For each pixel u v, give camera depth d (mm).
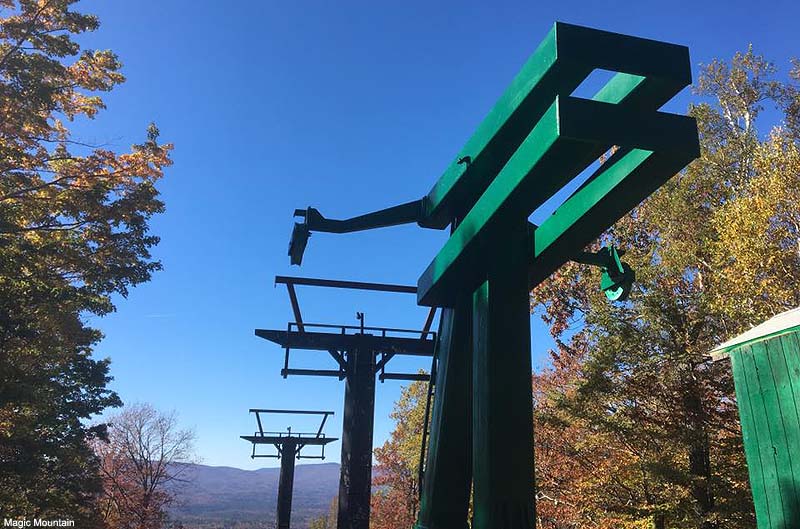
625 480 14117
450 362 4301
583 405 14539
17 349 17266
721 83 22719
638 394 13789
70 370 21516
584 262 4340
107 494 35812
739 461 12758
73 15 15195
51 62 14633
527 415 3383
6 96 13992
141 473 37469
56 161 15992
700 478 12398
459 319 4371
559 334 20500
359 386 9141
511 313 3564
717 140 20594
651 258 16766
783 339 5668
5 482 18234
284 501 17969
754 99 22172
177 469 38688
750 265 14055
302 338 9156
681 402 13359
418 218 4922
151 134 16344
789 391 5535
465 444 4207
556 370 20688
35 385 17250
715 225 15789
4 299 15469
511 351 3482
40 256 16062
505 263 3662
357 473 8867
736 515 11875
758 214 14289
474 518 3369
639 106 3049
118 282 17375
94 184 16125
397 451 37031
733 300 13742
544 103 3291
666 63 2846
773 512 5551
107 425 23453
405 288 8773
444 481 4168
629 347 14203
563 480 16531
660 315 13906
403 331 9406
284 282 8305
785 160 15094
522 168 3186
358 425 8992
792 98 21766
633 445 13930
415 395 36594
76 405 21609
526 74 3227
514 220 3686
